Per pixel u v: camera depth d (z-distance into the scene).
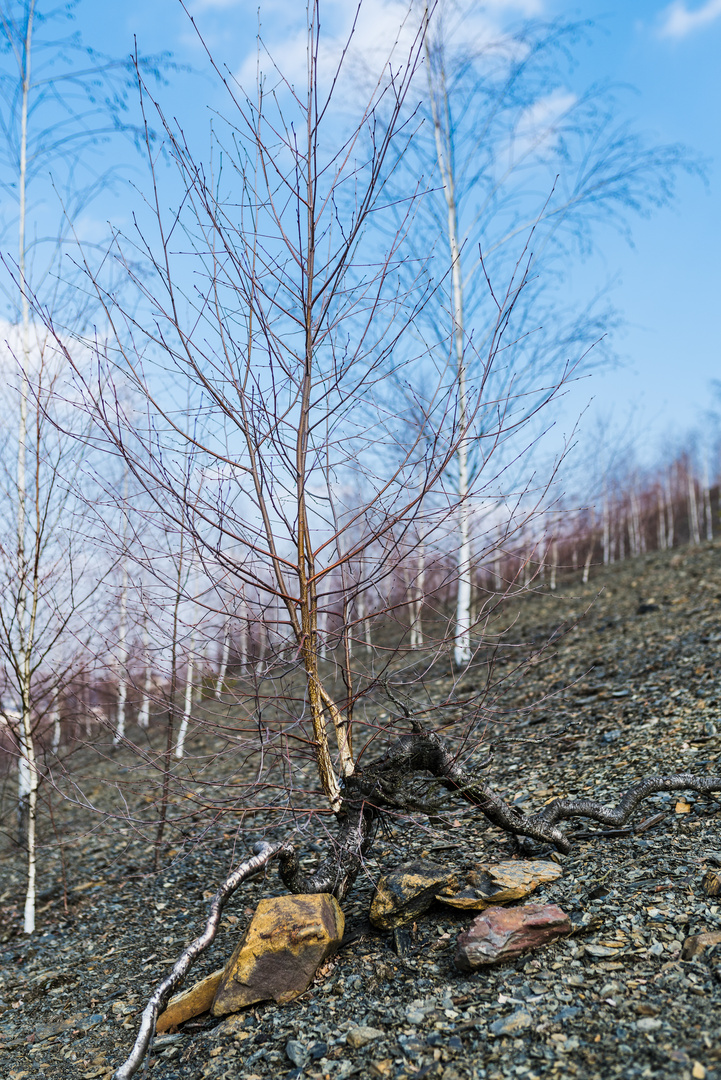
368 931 3.79
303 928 3.37
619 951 3.04
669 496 32.75
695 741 5.45
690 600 10.71
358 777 3.94
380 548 3.68
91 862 7.01
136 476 3.43
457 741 4.70
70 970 4.61
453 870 3.79
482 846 4.55
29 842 5.65
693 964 2.84
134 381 3.43
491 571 3.91
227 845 6.05
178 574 3.83
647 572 14.34
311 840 5.54
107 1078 3.23
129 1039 3.57
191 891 5.52
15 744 5.90
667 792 4.69
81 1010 4.02
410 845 4.85
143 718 7.49
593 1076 2.37
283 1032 3.07
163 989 3.20
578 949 3.12
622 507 25.75
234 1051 3.04
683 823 4.21
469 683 8.77
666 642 8.61
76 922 5.52
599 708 6.93
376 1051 2.78
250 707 3.79
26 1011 4.17
